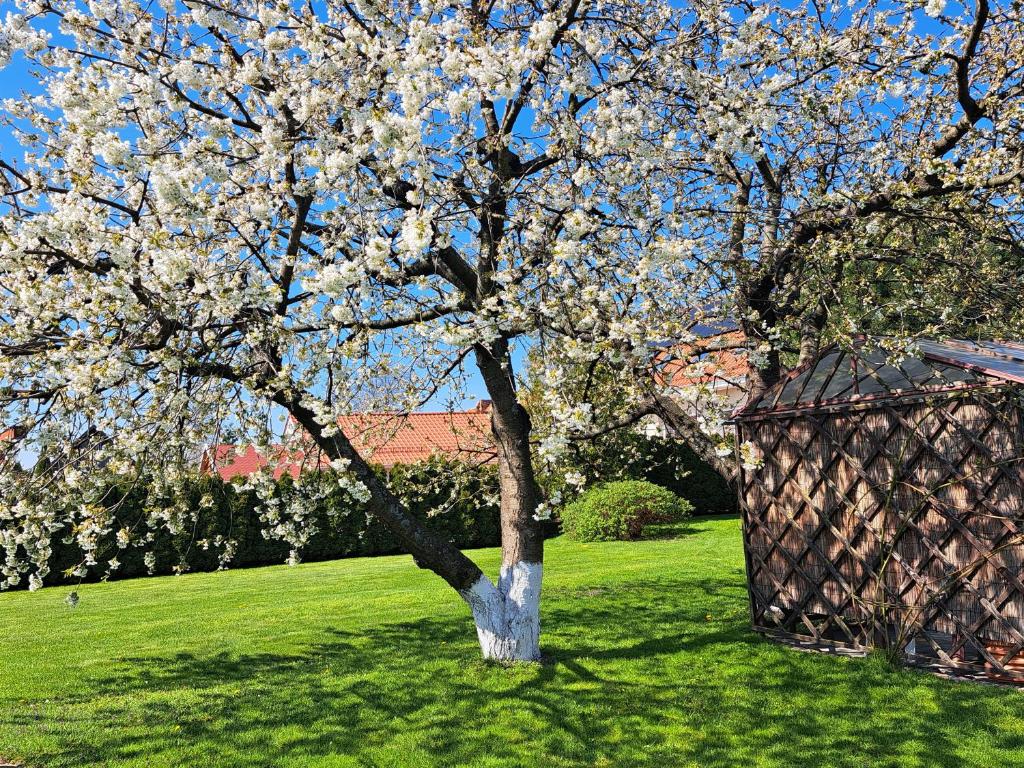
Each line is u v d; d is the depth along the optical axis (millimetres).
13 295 4688
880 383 5770
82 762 4719
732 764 4371
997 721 4684
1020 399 5055
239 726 5273
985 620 5316
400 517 5984
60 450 4730
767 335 6430
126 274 4152
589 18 5137
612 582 10469
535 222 4738
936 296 7199
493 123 5645
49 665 7277
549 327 5141
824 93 6426
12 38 4684
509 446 6281
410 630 8211
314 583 12562
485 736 4906
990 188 5988
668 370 5516
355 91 4695
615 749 4648
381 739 4930
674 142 5129
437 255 5305
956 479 5336
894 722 4797
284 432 5770
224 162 5281
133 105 4621
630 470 18281
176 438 5203
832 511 6254
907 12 6234
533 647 6336
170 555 15555
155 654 7633
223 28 4684
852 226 6242
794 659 6137
